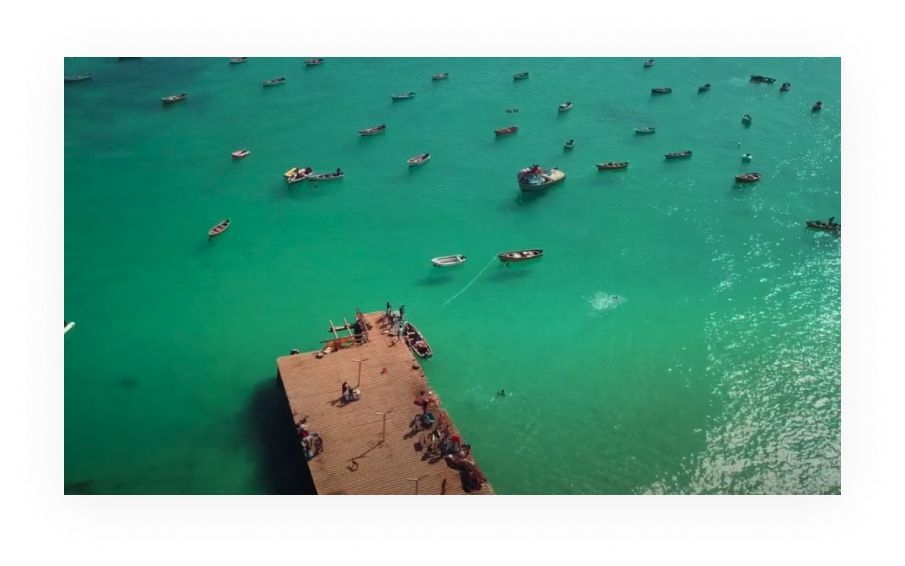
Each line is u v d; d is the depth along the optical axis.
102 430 53.03
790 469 50.50
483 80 117.25
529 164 93.50
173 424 53.72
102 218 80.25
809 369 60.06
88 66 118.25
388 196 86.25
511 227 80.81
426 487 44.91
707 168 93.00
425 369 59.31
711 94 113.12
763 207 85.00
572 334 63.97
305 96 110.44
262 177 89.06
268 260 73.94
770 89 114.81
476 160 94.25
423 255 75.38
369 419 49.38
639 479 49.78
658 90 112.94
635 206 85.19
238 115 104.06
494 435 53.06
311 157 93.44
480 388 57.50
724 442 52.78
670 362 60.75
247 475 49.25
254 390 56.97
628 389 57.78
